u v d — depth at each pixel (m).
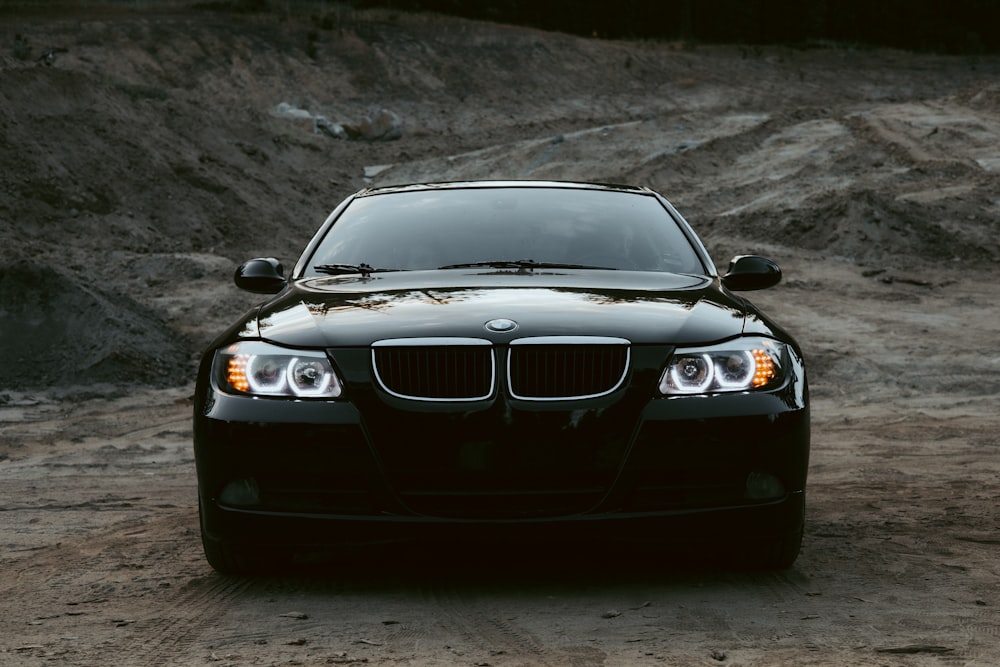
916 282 20.00
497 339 3.60
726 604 3.48
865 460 7.48
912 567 4.02
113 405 10.90
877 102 50.72
